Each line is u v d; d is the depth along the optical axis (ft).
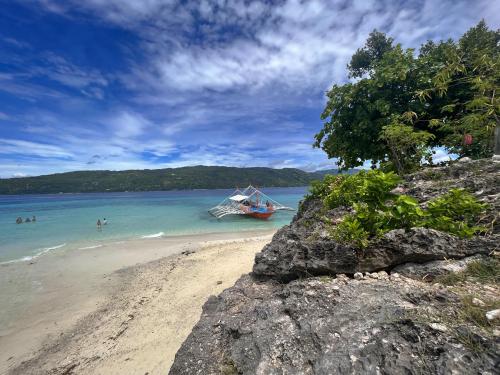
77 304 30.17
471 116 16.14
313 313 9.21
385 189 11.90
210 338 11.01
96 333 23.44
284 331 9.06
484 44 22.08
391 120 23.20
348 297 9.27
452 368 5.45
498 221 9.97
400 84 25.03
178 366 10.24
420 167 21.22
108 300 30.73
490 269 8.54
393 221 11.76
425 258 10.15
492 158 14.93
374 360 6.53
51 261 46.96
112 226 86.99
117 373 17.93
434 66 23.18
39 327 25.59
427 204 12.07
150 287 32.60
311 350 7.84
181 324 22.67
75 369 19.01
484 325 6.08
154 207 158.61
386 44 31.24
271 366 7.97
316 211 18.83
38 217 113.09
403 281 9.59
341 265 11.58
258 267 15.51
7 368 20.15
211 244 54.65
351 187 16.78
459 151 23.13
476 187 12.62
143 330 22.65
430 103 24.32
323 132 31.01
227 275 32.32
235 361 8.99
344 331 7.82
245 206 116.47
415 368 5.88
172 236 69.31
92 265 44.42
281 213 122.83
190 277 33.73
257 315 10.70
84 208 156.56
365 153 27.61
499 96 15.42
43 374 19.03
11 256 50.62
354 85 26.63
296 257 13.19
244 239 58.18
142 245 58.65
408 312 7.34
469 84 20.72
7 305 30.14
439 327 6.41
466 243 9.68
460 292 7.66
